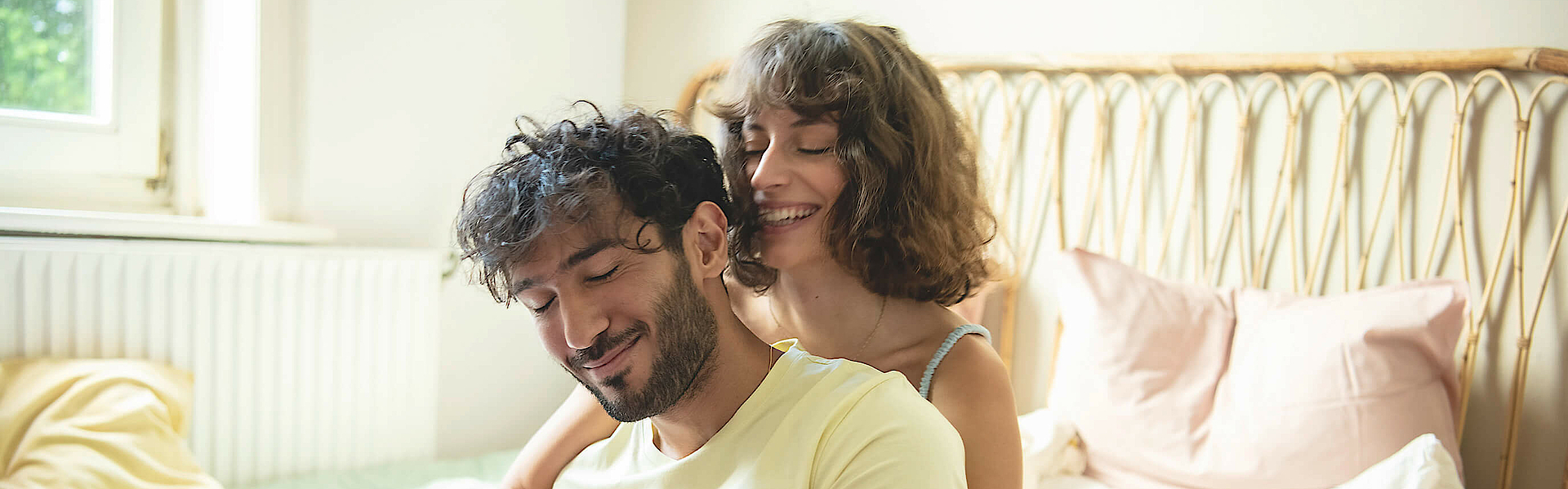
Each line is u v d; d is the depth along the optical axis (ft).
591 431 3.35
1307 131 6.18
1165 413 5.63
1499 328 5.64
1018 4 7.23
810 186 3.24
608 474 2.92
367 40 6.84
